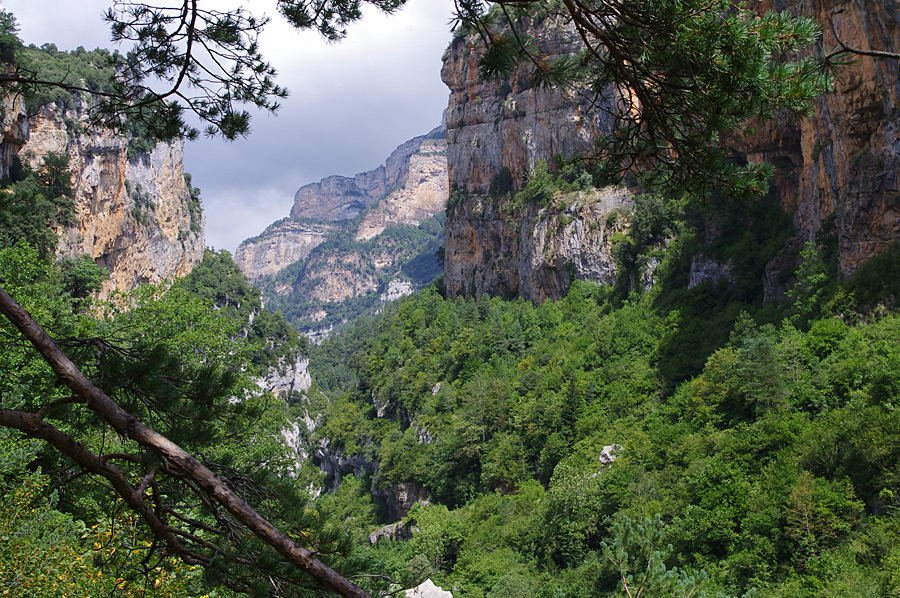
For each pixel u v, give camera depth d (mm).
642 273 111125
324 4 14297
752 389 66625
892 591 41062
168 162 160750
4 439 19125
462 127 160750
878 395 57375
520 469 90812
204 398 9039
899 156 68000
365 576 8883
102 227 113188
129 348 9164
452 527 82875
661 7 10352
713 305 96062
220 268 185750
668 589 21438
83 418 8523
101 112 14375
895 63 66000
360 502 122750
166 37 13867
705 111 11094
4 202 14852
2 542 16234
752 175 11516
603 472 74188
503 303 142500
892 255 68625
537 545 73375
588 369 101000
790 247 87500
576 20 10742
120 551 12078
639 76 11133
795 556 49469
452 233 161875
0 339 10508
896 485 49656
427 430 112562
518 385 105000
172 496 9328
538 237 134000
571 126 134375
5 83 12219
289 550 7891
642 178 12594
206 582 8211
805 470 54938
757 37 10297
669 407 81250
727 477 59781
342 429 141250
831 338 68000
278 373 174375
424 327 153125
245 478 9156
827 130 78250
